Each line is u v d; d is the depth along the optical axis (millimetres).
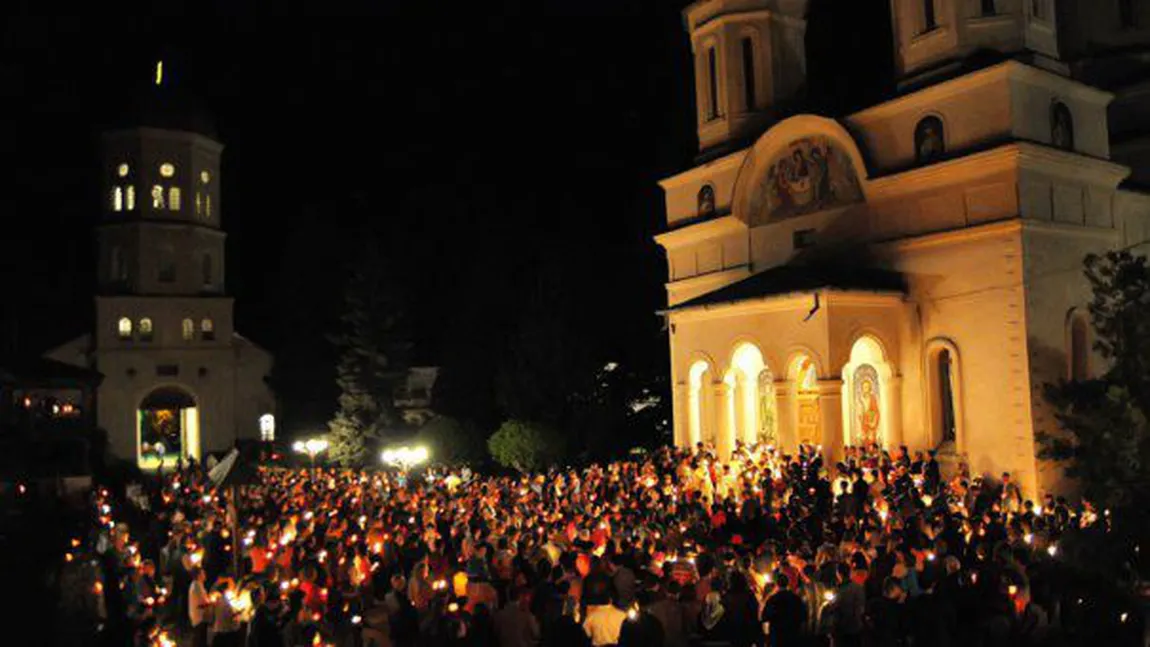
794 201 35750
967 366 29844
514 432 44844
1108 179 31547
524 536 18453
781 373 31766
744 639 12898
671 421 50188
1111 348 24828
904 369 31641
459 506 23844
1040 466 27953
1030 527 18719
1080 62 39406
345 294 62438
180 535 21531
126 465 57938
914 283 31547
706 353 35531
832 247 34250
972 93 29859
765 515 20406
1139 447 20000
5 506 39312
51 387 54531
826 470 29625
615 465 33344
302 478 36281
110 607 18875
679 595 13602
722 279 38875
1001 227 28719
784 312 31734
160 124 61531
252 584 16172
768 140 36188
